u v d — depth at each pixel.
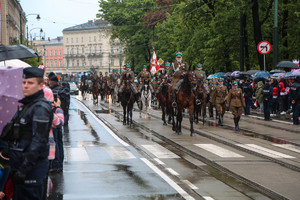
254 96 27.97
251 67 35.34
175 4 49.28
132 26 66.69
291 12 31.50
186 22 39.78
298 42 32.16
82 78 45.62
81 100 43.59
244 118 22.50
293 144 13.62
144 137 15.31
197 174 9.27
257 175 9.07
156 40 63.50
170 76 17.25
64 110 12.82
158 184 8.29
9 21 76.94
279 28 33.03
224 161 10.62
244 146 13.11
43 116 4.67
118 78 35.09
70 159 10.91
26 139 4.73
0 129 5.42
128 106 19.19
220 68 37.66
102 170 9.58
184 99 15.59
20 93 5.50
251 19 33.00
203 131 16.95
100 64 156.62
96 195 7.46
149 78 22.88
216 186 8.20
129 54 68.12
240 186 8.23
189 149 12.49
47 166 4.86
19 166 4.68
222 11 32.69
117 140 14.50
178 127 16.16
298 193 7.59
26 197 4.73
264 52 23.92
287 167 10.04
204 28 37.97
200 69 19.45
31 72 4.79
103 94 42.19
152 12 61.81
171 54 55.66
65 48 166.62
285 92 24.47
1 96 5.39
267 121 20.84
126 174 9.18
